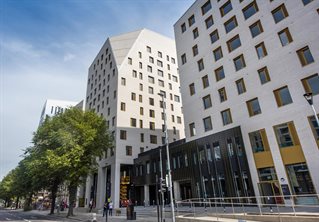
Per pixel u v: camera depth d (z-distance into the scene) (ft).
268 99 78.18
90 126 104.99
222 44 99.40
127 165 140.36
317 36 69.46
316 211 48.21
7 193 271.08
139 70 166.81
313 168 63.31
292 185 67.15
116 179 130.41
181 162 102.99
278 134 73.56
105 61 180.14
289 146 69.87
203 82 104.47
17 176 163.84
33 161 95.45
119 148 137.49
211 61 102.78
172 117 172.35
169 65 188.75
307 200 62.90
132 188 135.44
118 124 141.90
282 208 63.26
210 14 108.68
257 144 78.33
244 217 47.98
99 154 106.32
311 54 70.13
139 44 175.94
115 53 168.96
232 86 91.25
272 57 79.97
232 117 88.48
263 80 81.66
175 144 120.47
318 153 63.26
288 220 40.47
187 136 106.22
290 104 72.08
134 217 71.97
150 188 134.41
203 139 94.68
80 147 94.48
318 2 71.05
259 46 85.51
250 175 76.84
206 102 101.50
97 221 73.51
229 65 94.38
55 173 100.22
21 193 188.44
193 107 106.22
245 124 83.20
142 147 147.23
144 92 162.81
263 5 86.48
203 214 59.21
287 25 77.56
